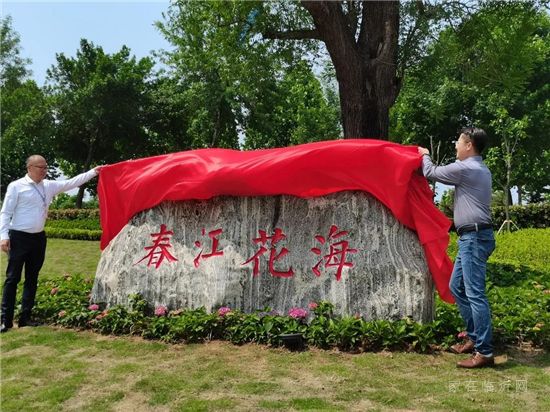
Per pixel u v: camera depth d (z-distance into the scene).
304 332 4.43
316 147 4.72
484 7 9.43
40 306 5.46
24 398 3.46
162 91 26.05
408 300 4.50
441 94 19.38
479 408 3.19
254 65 11.01
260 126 23.55
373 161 4.60
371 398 3.35
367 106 8.32
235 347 4.41
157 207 5.38
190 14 12.15
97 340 4.72
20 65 27.02
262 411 3.18
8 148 27.33
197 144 26.69
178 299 5.11
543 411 3.15
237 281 4.93
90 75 25.05
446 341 4.28
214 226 5.12
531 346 4.39
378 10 8.48
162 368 3.95
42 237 5.41
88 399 3.43
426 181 4.68
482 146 4.14
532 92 19.86
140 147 27.30
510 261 8.50
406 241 4.61
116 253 5.46
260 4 9.68
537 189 24.16
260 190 4.88
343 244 4.72
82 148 27.88
